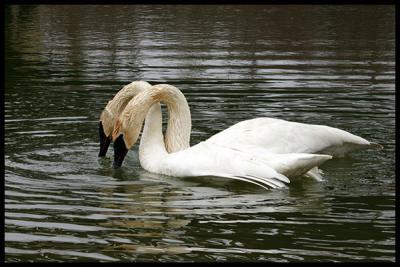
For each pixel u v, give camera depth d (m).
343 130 14.96
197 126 15.89
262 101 17.81
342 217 10.70
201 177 12.74
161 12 33.22
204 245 9.67
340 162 13.70
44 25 29.91
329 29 28.55
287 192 11.94
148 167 13.34
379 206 11.17
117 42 25.95
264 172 12.03
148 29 28.83
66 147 14.59
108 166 13.52
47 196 11.62
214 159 12.52
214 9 33.75
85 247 9.62
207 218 10.66
